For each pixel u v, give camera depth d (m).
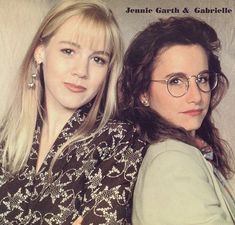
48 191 1.08
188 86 1.08
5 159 1.12
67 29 1.12
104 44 1.11
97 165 1.07
